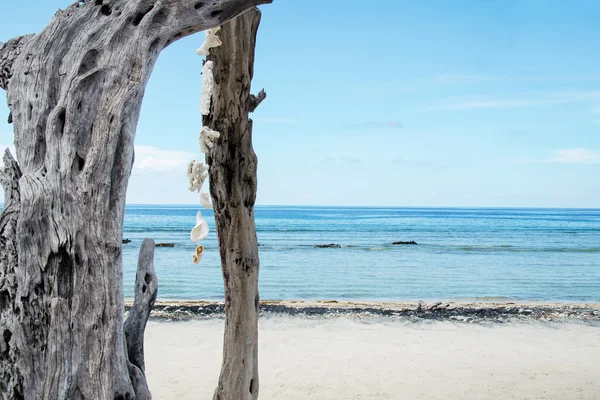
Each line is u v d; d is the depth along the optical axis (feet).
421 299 45.21
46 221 4.64
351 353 23.98
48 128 4.74
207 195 7.29
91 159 4.65
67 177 4.64
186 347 24.84
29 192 4.63
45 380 4.57
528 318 32.01
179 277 58.85
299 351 24.32
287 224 200.13
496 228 181.78
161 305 35.35
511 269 67.62
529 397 18.01
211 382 19.83
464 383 19.56
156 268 66.44
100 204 4.66
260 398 18.13
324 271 64.80
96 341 4.65
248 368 10.73
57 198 4.62
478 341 26.30
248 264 10.49
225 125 9.79
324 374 20.83
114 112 4.70
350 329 28.86
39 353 4.66
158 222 189.26
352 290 50.67
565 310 34.68
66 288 4.66
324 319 31.35
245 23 9.06
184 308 34.14
